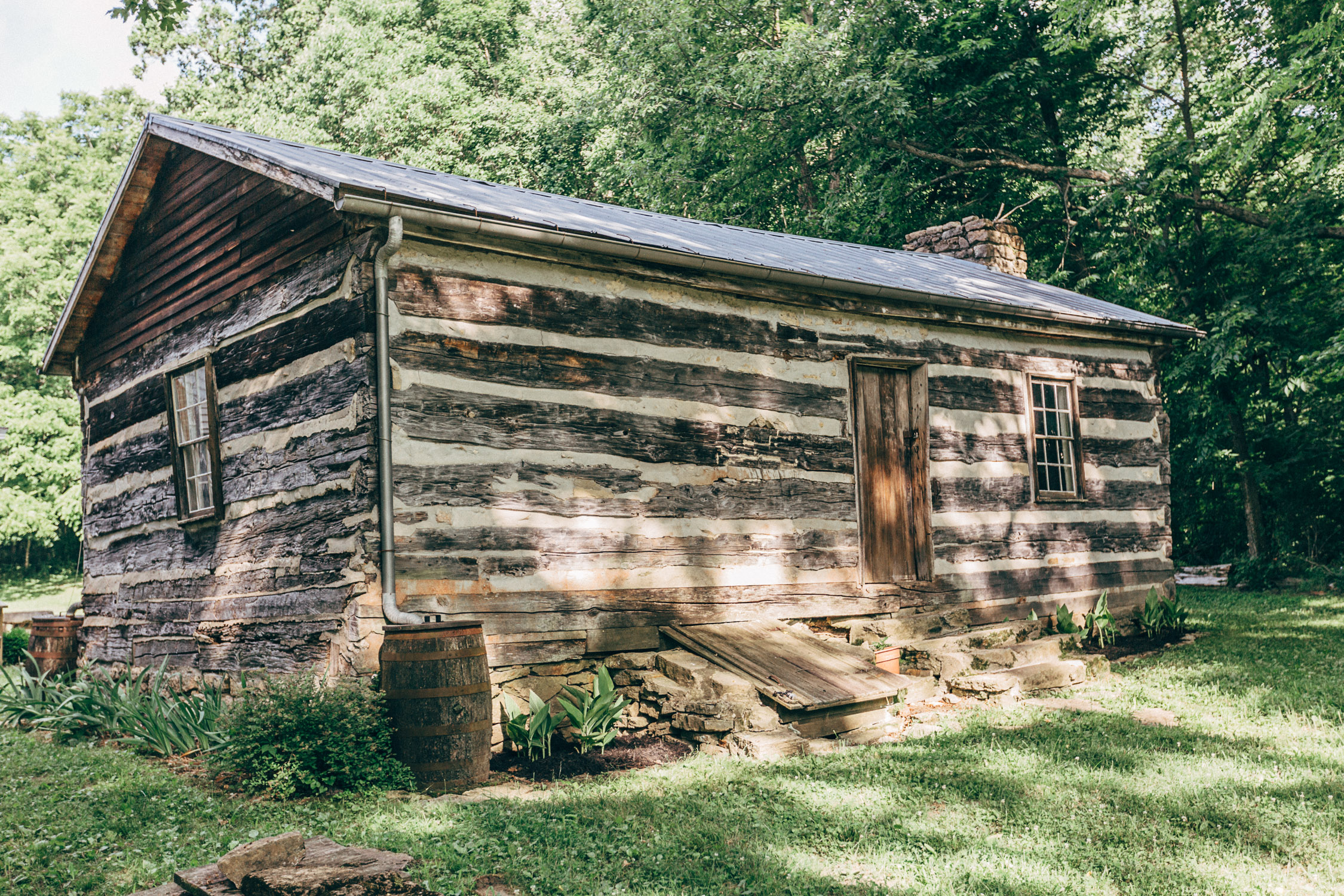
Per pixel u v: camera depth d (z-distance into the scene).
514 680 6.52
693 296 7.82
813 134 20.08
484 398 6.58
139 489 9.17
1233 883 3.99
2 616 13.74
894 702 7.41
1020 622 9.30
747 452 8.02
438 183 7.77
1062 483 10.74
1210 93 18.16
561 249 6.97
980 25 18.36
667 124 21.05
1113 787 5.30
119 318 9.80
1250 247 16.02
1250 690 7.59
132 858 4.38
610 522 7.12
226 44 32.09
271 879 3.38
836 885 3.99
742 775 5.64
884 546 9.10
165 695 7.96
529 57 27.19
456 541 6.35
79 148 31.20
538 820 4.75
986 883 4.00
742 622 7.80
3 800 5.54
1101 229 18.08
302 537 6.70
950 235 14.41
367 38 25.02
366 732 5.52
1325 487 17.62
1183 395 17.27
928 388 9.38
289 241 7.13
